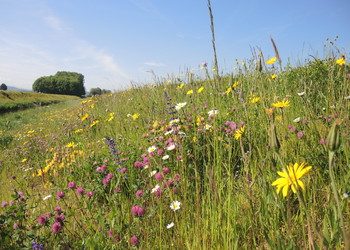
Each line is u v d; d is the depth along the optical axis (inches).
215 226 65.7
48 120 518.3
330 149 30.8
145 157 108.7
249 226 67.2
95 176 107.8
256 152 89.9
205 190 88.3
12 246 73.3
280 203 55.5
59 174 149.3
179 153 104.7
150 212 80.0
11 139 377.4
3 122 698.2
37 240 75.7
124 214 83.2
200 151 107.1
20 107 1492.4
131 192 94.0
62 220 78.3
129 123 192.7
